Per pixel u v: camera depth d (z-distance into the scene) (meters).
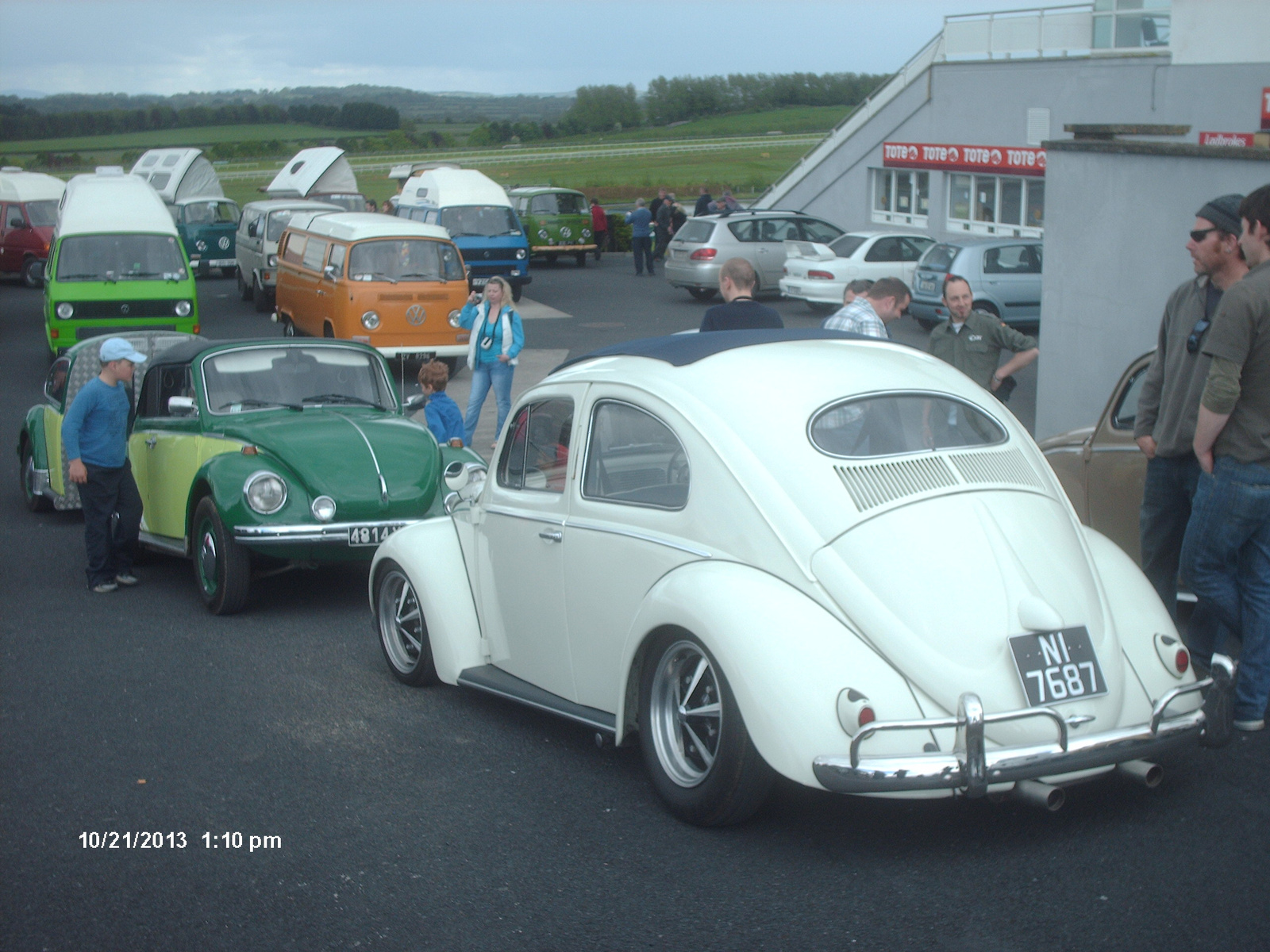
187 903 3.89
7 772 5.05
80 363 10.12
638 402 4.64
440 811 4.53
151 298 18.42
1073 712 3.85
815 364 4.60
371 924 3.71
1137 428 5.31
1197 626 5.30
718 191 62.59
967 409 4.59
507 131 145.25
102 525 8.09
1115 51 22.09
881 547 3.98
